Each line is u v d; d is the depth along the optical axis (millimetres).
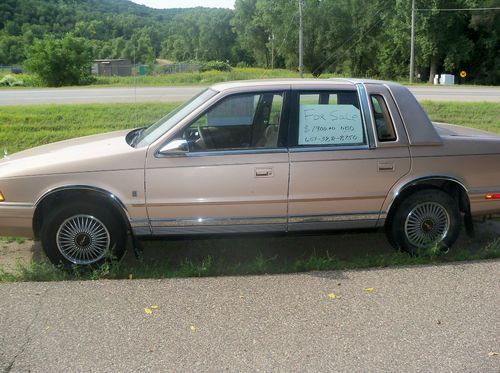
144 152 4742
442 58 56812
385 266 4918
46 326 3775
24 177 4715
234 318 3883
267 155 4793
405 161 4996
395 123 4996
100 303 4129
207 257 5398
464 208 5309
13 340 3590
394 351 3455
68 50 39062
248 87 4902
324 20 65938
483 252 5215
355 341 3576
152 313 3961
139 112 15109
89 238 4805
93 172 4703
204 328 3740
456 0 52094
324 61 68250
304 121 4887
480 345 3529
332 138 4918
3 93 25141
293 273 4746
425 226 5168
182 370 3248
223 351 3453
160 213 4781
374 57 65375
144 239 4895
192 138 4906
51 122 13539
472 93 26359
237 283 4496
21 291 4352
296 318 3883
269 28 72250
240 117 4906
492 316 3920
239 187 4781
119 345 3527
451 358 3381
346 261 5152
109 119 14234
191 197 4762
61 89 29500
